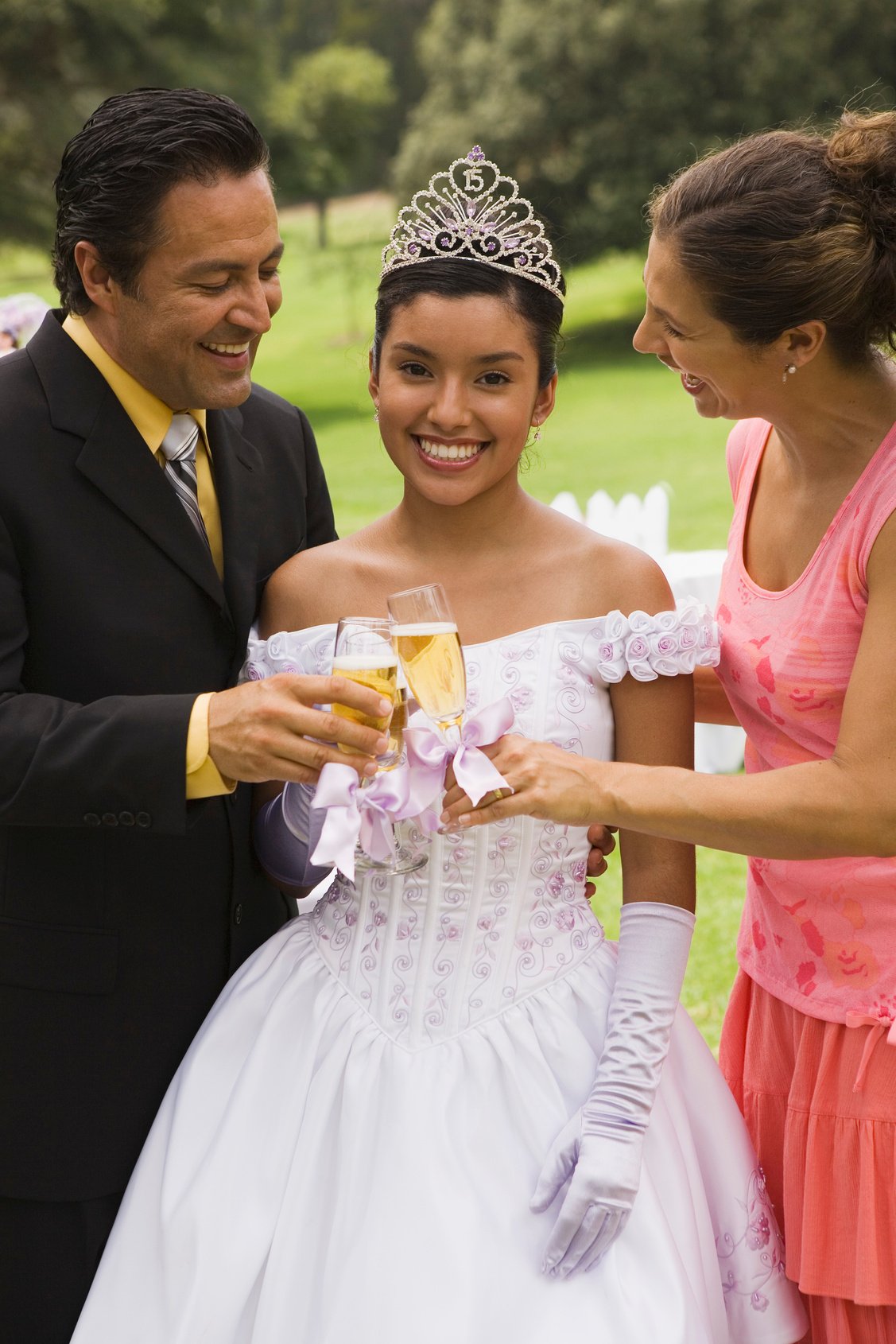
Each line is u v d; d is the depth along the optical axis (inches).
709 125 1049.5
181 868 88.4
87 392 83.8
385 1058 81.5
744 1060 93.7
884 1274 83.0
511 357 80.0
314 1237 78.7
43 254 1143.0
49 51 1023.0
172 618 85.2
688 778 76.5
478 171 79.7
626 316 1147.3
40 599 83.0
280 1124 82.2
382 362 82.8
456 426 80.1
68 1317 88.8
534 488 624.4
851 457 80.4
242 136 79.0
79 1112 86.7
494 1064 80.9
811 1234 84.8
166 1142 83.8
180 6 1092.5
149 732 75.5
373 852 74.5
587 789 75.4
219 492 89.4
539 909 84.1
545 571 86.6
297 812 86.3
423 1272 74.2
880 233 75.2
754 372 78.8
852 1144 83.7
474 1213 76.1
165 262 78.1
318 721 70.9
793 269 74.4
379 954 83.7
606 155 1058.1
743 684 86.6
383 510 570.3
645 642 82.4
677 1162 80.5
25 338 224.5
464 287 78.7
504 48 1090.1
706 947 183.2
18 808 78.6
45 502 82.4
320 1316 76.0
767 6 1040.8
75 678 84.0
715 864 217.0
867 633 76.9
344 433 837.8
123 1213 83.6
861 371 79.0
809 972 86.0
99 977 86.3
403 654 73.7
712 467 649.6
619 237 1069.8
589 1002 83.5
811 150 76.9
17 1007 85.7
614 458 694.5
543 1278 75.4
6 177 1021.2
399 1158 77.5
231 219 78.1
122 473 83.7
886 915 82.0
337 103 1238.9
